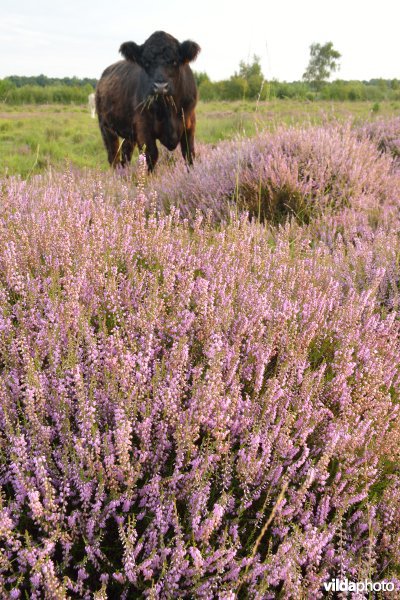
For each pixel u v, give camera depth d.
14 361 2.37
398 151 9.77
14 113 35.69
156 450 2.09
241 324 2.72
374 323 3.17
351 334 2.92
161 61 8.11
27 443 2.11
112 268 3.00
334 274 4.17
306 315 3.09
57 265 3.10
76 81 93.81
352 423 2.46
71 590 1.82
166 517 1.88
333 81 44.50
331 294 3.55
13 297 2.91
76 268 3.03
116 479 1.99
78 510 1.86
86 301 2.88
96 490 1.96
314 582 1.84
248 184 6.33
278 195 6.15
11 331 2.43
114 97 10.18
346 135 7.55
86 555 1.87
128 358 2.23
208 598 1.73
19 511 1.87
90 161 12.71
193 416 2.12
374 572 1.97
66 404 2.12
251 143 7.64
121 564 1.90
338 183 6.34
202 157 8.26
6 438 2.10
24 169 10.19
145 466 2.11
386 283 4.11
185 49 8.24
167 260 3.37
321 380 2.71
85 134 18.83
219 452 2.06
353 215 5.63
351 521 2.11
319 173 6.39
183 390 2.36
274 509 1.80
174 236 3.80
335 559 1.94
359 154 7.02
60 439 2.12
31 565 1.75
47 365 2.48
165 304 2.96
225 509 1.99
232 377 2.38
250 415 2.28
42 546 1.86
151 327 2.53
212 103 38.94
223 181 6.66
